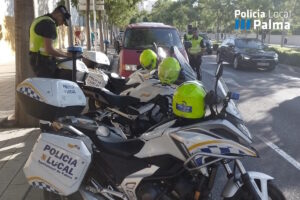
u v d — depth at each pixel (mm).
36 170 3617
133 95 5637
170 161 3547
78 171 3539
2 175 5285
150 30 11586
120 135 4137
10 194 4738
